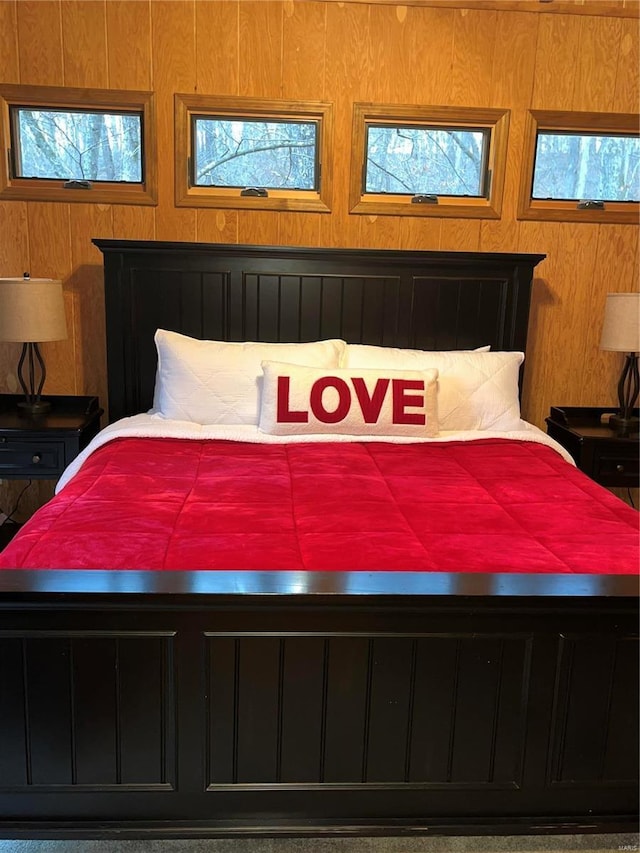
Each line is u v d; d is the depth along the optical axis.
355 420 2.60
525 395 3.41
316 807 1.52
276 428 2.59
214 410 2.72
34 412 3.03
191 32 2.96
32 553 1.58
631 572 1.57
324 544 1.65
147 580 1.41
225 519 1.79
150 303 3.03
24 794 1.47
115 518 1.78
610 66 3.13
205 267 3.02
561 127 3.18
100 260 3.13
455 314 3.14
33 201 3.05
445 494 2.05
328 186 3.12
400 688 1.47
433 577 1.46
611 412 3.35
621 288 3.33
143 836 1.48
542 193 3.26
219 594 1.37
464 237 3.22
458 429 2.81
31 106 3.01
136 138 3.08
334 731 1.49
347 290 3.09
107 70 2.96
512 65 3.09
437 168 3.21
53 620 1.40
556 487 2.17
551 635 1.46
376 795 1.52
